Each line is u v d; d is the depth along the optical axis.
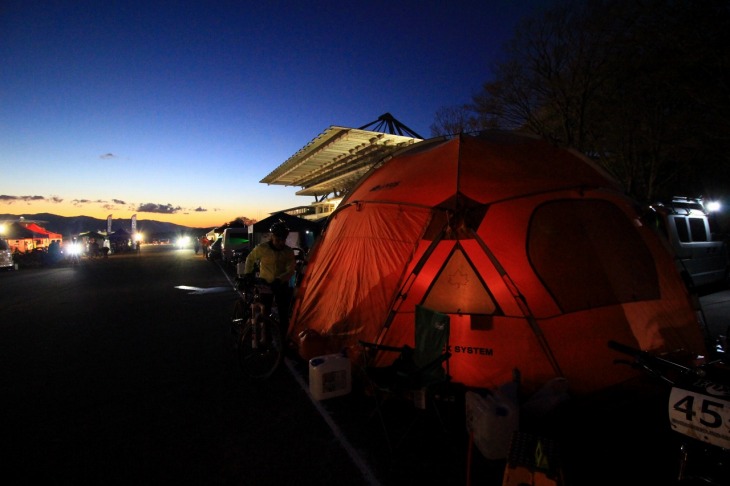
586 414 3.53
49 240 44.16
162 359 5.88
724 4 9.85
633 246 4.36
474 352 3.98
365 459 3.20
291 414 4.01
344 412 4.01
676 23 10.74
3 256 25.97
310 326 5.12
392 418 3.85
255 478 3.00
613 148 15.26
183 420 3.95
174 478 3.02
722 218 14.76
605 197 4.46
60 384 4.96
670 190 16.38
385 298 4.54
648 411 3.63
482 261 4.15
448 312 4.19
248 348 5.18
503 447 3.04
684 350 4.09
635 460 3.03
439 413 3.54
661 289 4.28
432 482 2.90
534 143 5.27
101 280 17.52
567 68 14.64
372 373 3.66
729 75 10.57
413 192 4.75
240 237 22.92
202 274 18.91
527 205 4.27
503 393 3.30
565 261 4.11
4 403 4.41
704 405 2.25
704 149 12.86
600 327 3.91
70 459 3.29
